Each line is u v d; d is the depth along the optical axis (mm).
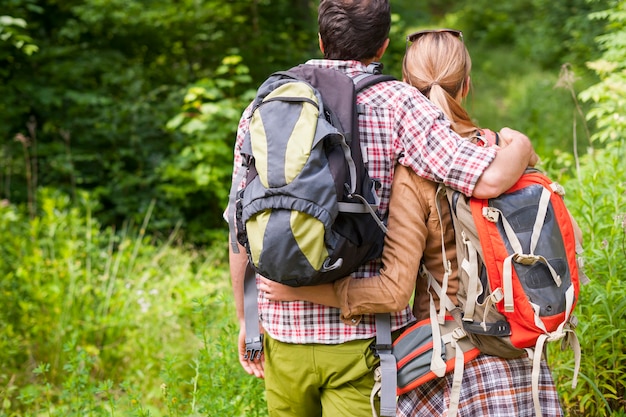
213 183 5957
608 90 3756
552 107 8617
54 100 6277
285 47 7590
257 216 1615
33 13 6980
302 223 1568
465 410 1745
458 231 1751
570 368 2416
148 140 6477
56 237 4645
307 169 1580
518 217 1694
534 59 12930
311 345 1823
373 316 1819
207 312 4078
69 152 6137
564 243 1720
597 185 2924
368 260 1760
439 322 1777
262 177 1604
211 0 7398
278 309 1858
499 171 1661
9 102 6141
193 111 6578
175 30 7352
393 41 7879
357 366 1807
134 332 4012
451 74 1934
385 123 1771
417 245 1750
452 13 17188
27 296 4105
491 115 9828
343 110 1711
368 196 1698
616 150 3602
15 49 6352
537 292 1676
